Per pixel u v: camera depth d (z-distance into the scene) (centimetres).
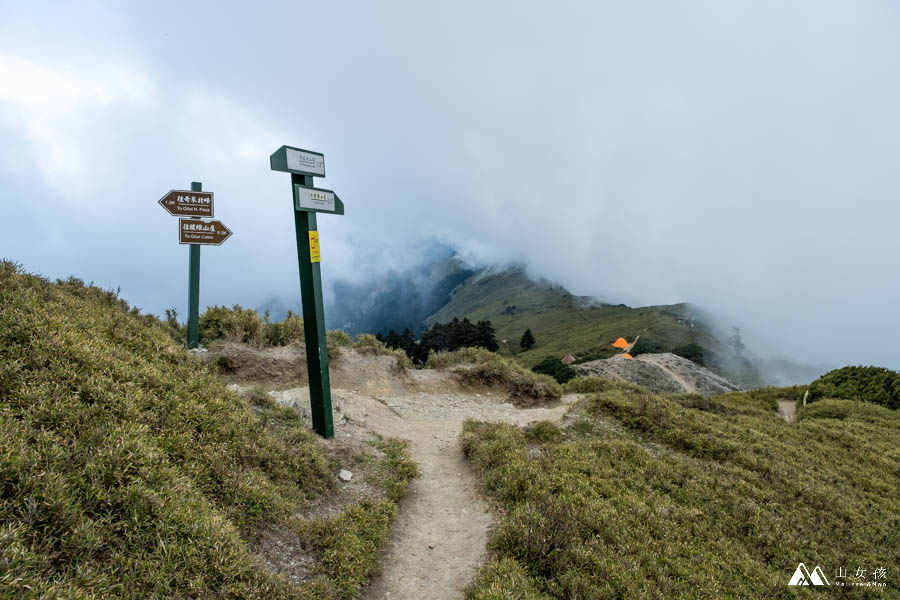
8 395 473
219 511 496
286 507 591
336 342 1670
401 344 10744
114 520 405
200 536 431
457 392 1686
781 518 918
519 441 1026
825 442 1562
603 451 1025
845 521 999
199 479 531
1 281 686
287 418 898
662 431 1280
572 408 1378
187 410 626
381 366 1627
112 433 480
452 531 712
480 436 1055
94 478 416
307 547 546
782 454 1305
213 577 406
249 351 1345
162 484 462
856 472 1312
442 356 1956
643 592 567
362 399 1345
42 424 452
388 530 673
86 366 572
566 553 603
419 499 812
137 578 369
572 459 940
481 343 11575
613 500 800
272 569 483
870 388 2361
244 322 1493
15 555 311
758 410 1942
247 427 697
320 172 941
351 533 591
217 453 586
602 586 564
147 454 475
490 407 1559
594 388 1947
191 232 1243
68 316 684
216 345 1328
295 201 880
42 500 367
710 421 1477
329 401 927
